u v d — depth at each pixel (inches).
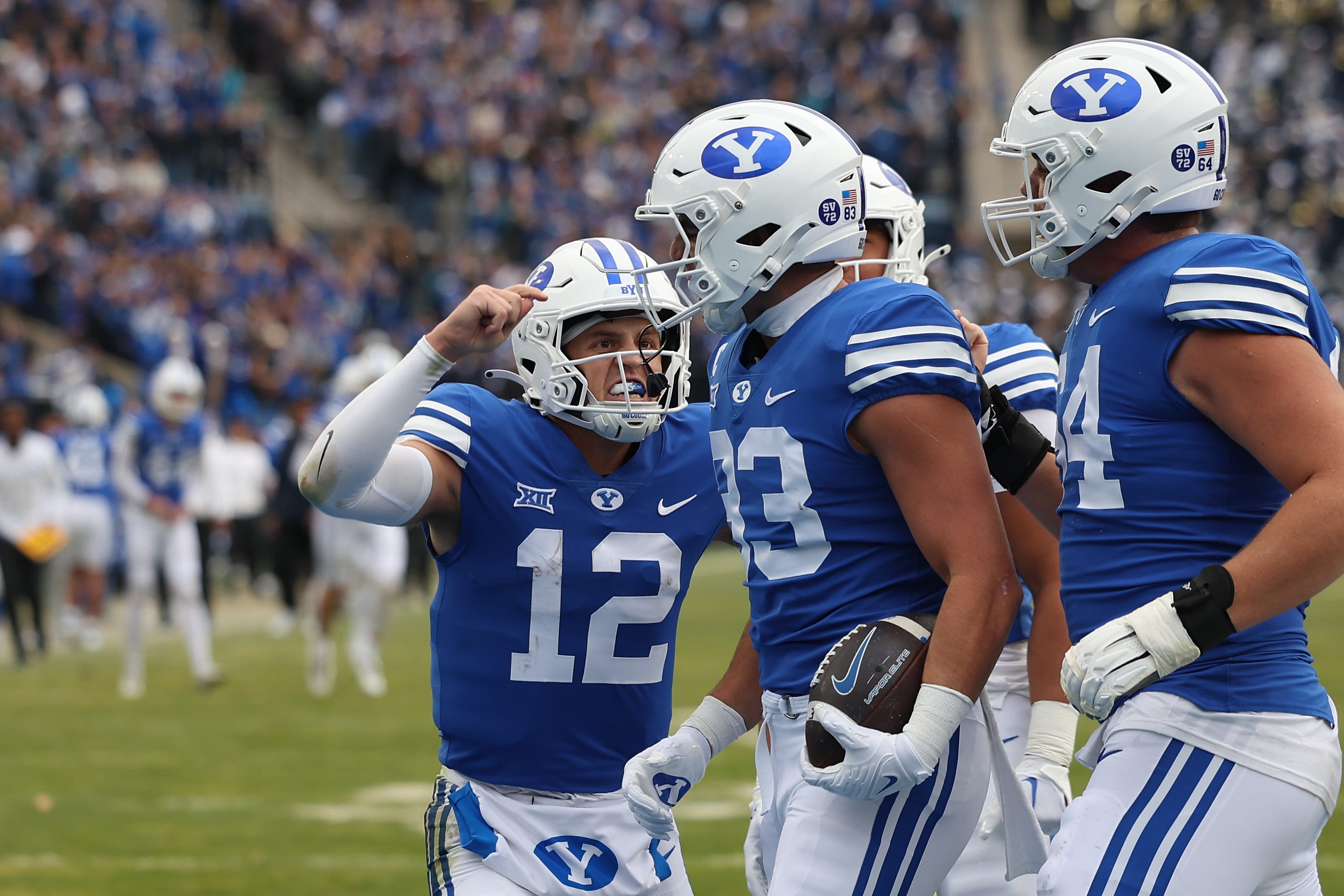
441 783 458.3
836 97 3449.8
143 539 1317.7
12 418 1520.7
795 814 386.6
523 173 3292.3
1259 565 335.0
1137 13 3927.2
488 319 416.2
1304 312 350.6
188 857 772.6
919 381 365.4
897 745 354.9
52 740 1097.4
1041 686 452.1
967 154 3430.1
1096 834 358.0
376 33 3363.7
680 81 3609.7
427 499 430.6
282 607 1772.9
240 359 2461.9
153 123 2842.0
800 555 389.1
